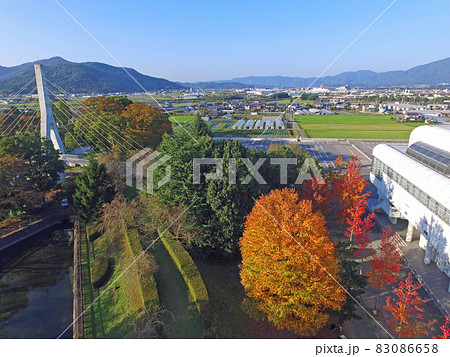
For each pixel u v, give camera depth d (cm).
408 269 3675
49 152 5553
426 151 4262
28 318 3134
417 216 3938
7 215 4884
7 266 4069
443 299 3139
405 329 2392
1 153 4831
